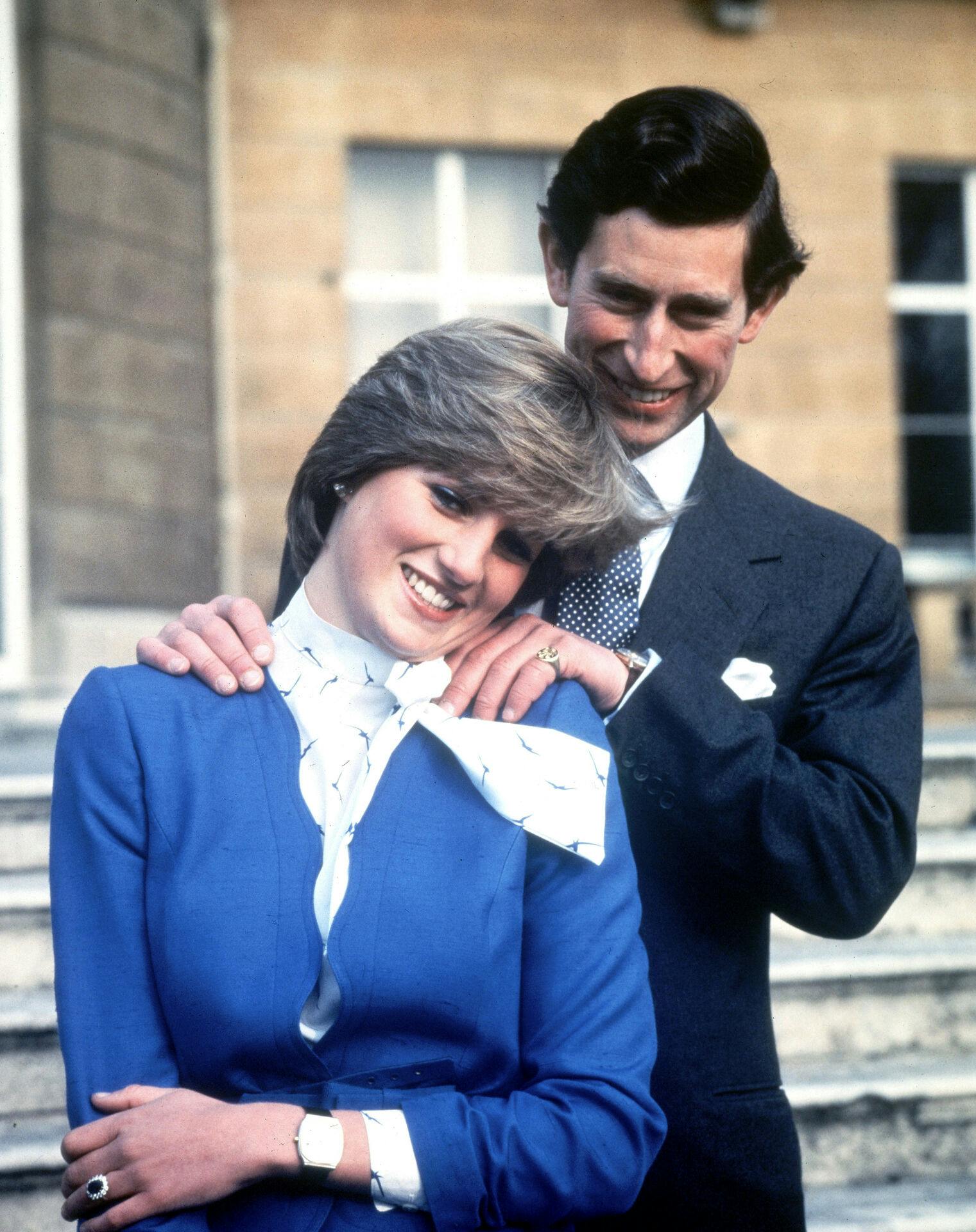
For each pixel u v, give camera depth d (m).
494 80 7.38
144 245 6.48
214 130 7.00
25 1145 2.36
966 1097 2.71
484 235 7.50
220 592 6.91
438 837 1.40
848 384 7.55
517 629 1.57
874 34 7.59
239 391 7.09
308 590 1.51
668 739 1.61
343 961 1.34
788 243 1.75
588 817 1.42
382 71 7.29
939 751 3.58
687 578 1.76
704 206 1.64
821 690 1.77
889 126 7.60
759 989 1.72
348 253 7.40
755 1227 1.65
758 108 7.51
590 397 1.48
